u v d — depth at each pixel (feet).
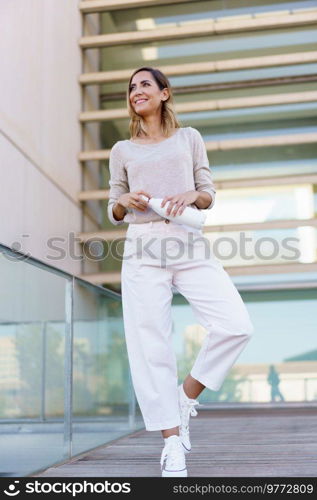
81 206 17.95
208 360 5.64
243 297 17.98
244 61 18.17
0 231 11.85
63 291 7.47
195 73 18.44
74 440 7.54
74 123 17.70
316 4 19.04
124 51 19.83
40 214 14.38
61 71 16.66
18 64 13.19
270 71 18.83
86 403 8.14
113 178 6.04
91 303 8.70
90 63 19.31
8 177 12.38
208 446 8.00
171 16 19.70
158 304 5.57
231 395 17.16
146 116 5.90
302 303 17.69
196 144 5.95
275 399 17.07
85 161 18.33
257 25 18.28
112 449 8.38
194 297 5.62
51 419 6.80
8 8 12.65
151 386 5.57
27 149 13.62
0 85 12.05
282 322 17.65
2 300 5.64
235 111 19.10
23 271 6.22
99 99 19.94
